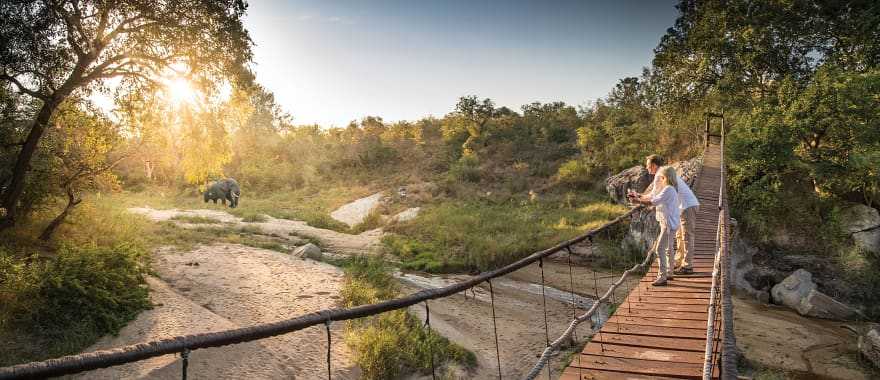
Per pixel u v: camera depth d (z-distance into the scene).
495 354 10.40
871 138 16.16
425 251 19.27
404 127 52.41
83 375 6.93
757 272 15.84
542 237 19.69
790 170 17.70
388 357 8.71
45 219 13.38
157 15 12.98
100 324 8.45
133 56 13.01
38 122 11.84
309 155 44.88
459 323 12.04
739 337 11.86
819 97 17.03
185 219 22.06
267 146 46.16
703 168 18.81
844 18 20.23
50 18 11.27
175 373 7.36
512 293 14.91
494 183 34.09
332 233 22.53
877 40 18.91
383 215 27.95
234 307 10.38
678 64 25.41
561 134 41.56
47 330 7.94
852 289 14.44
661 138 27.17
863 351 10.58
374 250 19.23
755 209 17.45
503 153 40.19
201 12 13.30
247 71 14.52
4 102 11.76
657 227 17.34
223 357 8.05
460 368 9.29
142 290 9.98
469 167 36.41
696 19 24.22
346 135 52.22
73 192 13.54
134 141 15.33
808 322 13.05
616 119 33.31
